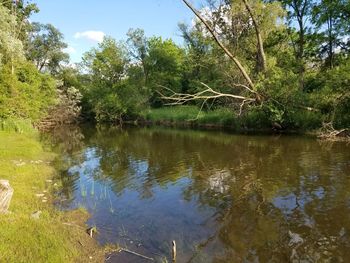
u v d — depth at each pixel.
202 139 25.48
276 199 10.57
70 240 7.41
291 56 33.50
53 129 38.81
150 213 9.71
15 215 7.60
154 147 22.28
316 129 26.00
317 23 31.34
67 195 11.51
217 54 35.00
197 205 10.30
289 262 6.75
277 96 25.98
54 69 64.12
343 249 7.27
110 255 7.09
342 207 9.71
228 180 13.05
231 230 8.37
